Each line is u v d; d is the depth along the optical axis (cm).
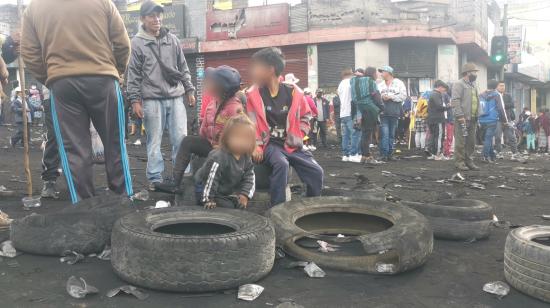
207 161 366
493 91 1207
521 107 3753
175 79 571
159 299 269
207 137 450
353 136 1110
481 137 1969
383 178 826
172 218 329
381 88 1159
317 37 2005
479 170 993
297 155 433
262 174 432
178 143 585
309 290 286
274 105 426
